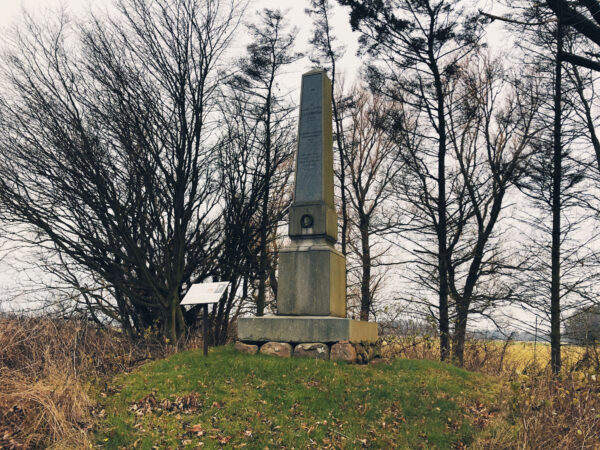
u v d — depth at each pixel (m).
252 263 18.02
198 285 11.26
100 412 7.85
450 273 20.75
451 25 19.88
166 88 15.60
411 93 20.84
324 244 11.99
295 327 11.07
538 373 10.15
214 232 17.36
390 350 17.11
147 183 14.82
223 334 17.05
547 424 7.77
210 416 8.05
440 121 20.61
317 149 12.53
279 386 9.29
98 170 14.30
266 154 18.14
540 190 19.44
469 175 21.61
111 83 15.05
